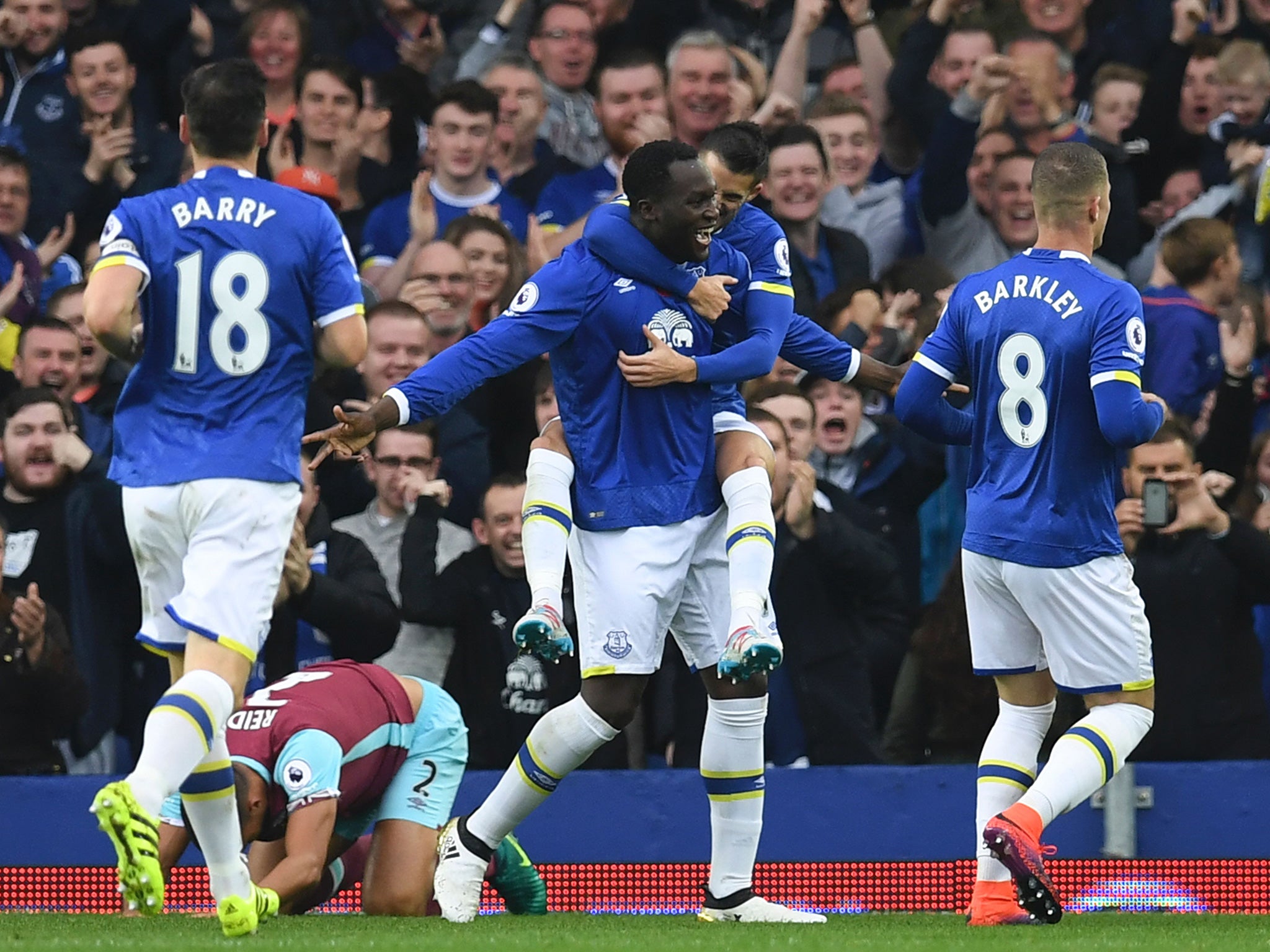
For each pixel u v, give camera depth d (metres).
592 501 16.44
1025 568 16.11
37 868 22.17
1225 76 32.31
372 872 18.80
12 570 23.61
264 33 31.41
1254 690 23.27
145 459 13.95
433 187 30.56
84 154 30.69
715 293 16.45
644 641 16.33
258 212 14.26
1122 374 15.61
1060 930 15.94
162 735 12.80
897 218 30.64
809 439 24.83
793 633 23.41
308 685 18.41
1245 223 31.45
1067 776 15.74
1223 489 24.61
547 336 16.03
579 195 31.22
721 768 17.20
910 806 22.44
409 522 23.58
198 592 13.49
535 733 16.89
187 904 21.91
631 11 33.66
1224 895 22.30
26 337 26.33
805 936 14.94
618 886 22.34
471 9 34.06
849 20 32.78
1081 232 16.48
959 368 16.91
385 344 26.08
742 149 16.95
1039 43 31.33
